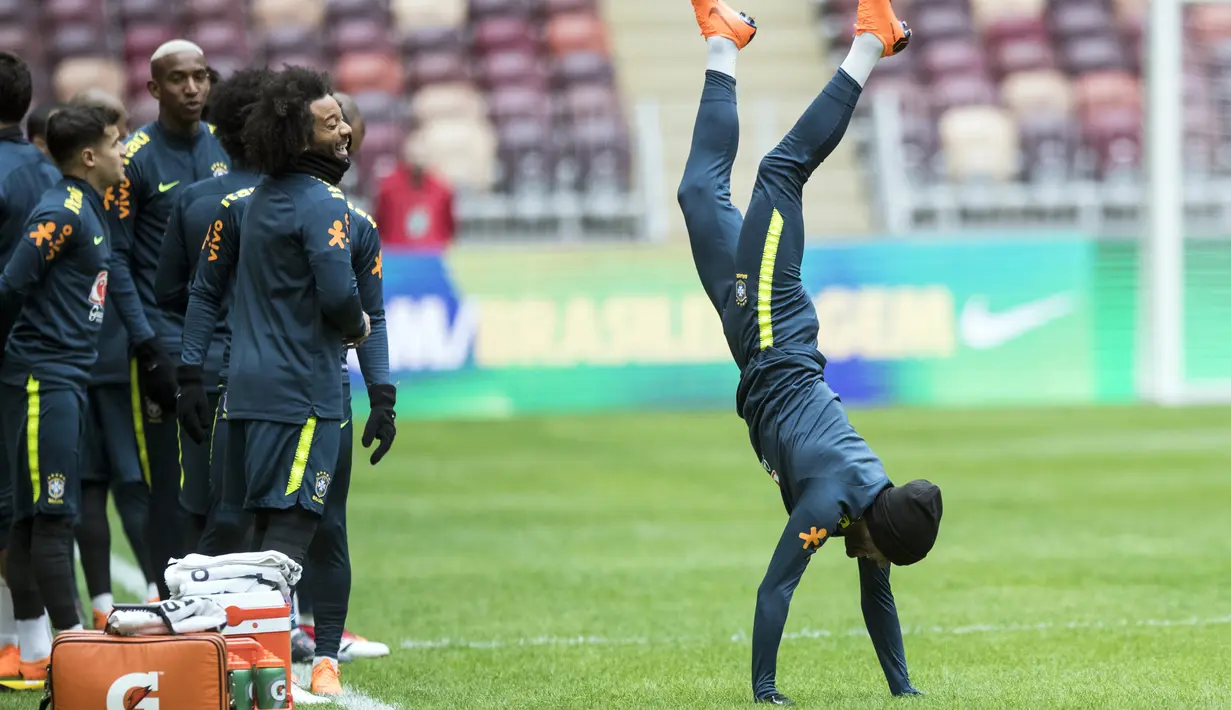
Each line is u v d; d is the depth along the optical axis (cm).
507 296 6131
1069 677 2056
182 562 1753
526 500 4262
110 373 2356
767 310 1862
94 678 1595
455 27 8388
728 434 5591
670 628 2555
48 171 2286
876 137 7619
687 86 8569
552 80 8206
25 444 2062
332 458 1897
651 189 7319
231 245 1950
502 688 2027
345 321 1864
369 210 7350
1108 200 7594
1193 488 4419
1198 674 2077
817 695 1941
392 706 1889
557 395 6175
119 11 8019
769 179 1892
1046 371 6506
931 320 6400
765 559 3341
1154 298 6556
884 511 1741
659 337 6247
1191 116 7550
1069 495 4288
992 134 7825
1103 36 8588
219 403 2006
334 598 2036
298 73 1880
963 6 8625
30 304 2067
